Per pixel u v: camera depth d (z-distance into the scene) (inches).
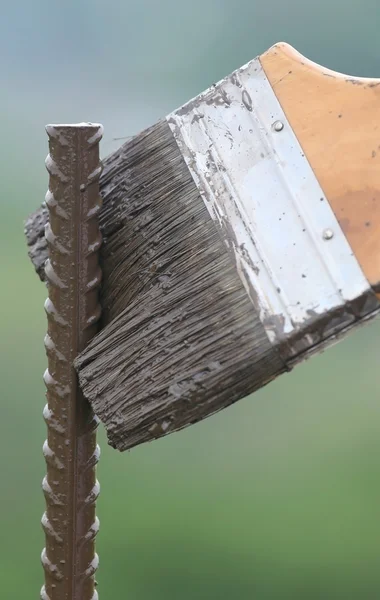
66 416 60.1
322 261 58.3
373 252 58.2
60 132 59.4
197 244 59.1
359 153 58.6
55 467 60.2
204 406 58.6
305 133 58.9
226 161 59.3
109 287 60.2
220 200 59.2
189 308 58.8
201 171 59.5
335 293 58.1
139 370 58.9
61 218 59.6
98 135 59.5
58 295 59.9
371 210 58.4
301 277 58.4
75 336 59.9
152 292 59.3
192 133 59.8
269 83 59.4
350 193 58.5
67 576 60.5
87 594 60.7
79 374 59.4
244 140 59.3
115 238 60.2
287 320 58.2
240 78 59.6
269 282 58.4
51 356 60.1
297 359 58.3
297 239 58.5
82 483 60.3
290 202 58.7
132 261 59.9
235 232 58.9
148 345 58.9
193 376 58.5
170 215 59.6
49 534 60.5
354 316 58.1
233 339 58.4
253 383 58.4
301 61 59.3
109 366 59.2
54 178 59.5
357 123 58.7
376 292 58.1
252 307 58.4
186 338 58.7
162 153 59.9
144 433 58.8
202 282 58.9
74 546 60.4
